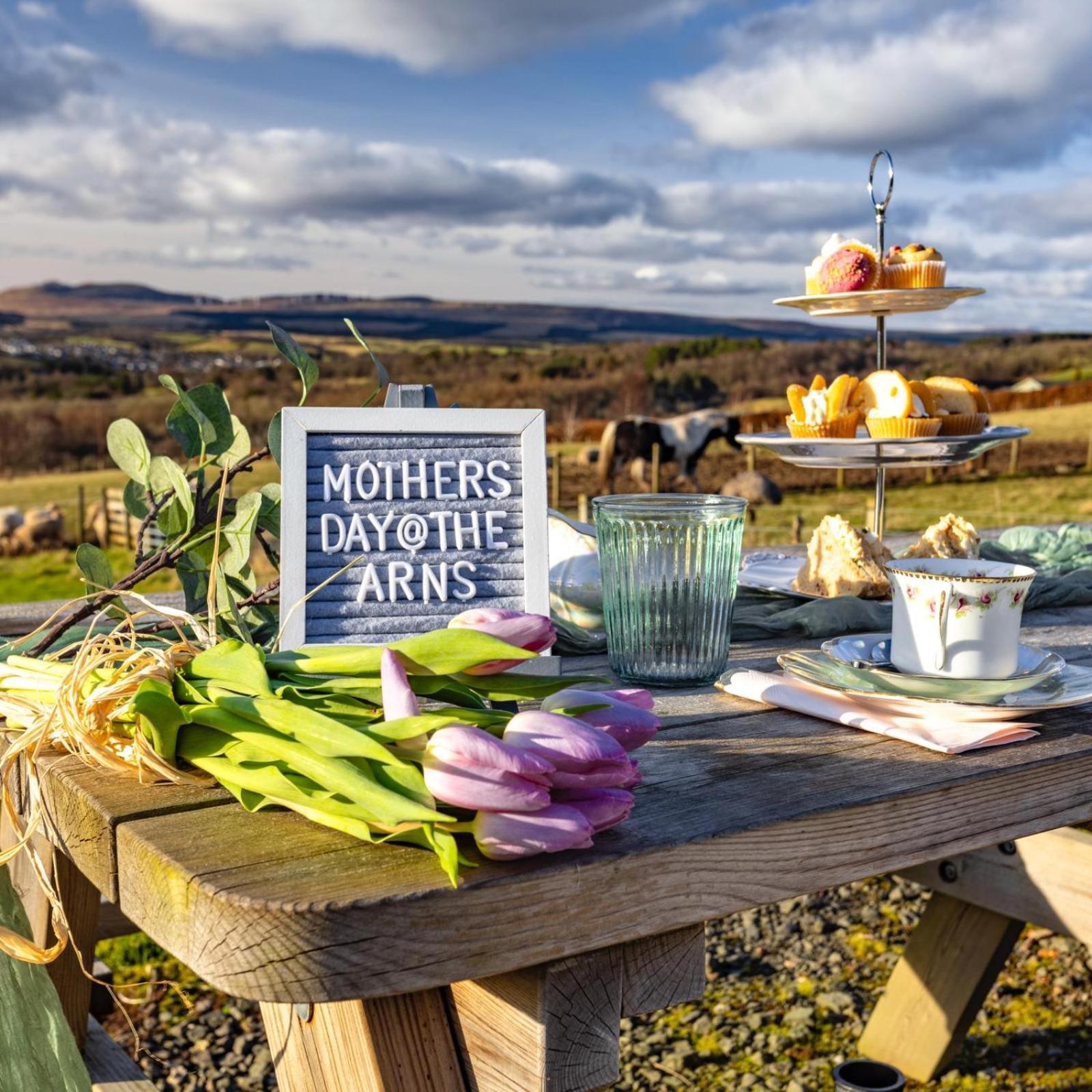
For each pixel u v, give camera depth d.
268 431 1.20
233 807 0.80
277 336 1.17
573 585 1.55
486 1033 0.79
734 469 20.42
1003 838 0.91
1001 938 2.07
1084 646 1.42
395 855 0.71
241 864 0.69
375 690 0.80
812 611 1.50
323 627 1.14
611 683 1.22
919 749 0.96
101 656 0.85
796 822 0.79
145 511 1.25
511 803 0.64
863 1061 1.67
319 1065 0.90
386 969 0.65
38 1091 1.07
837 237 2.05
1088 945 1.86
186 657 0.88
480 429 1.23
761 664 1.33
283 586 1.14
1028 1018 2.43
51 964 1.53
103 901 2.11
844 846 0.82
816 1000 2.53
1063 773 0.95
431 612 1.17
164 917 0.70
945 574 1.11
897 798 0.84
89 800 0.81
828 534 1.68
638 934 0.72
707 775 0.89
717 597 1.20
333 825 0.71
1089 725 1.04
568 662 1.36
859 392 1.92
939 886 2.09
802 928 2.92
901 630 1.10
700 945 0.79
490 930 0.67
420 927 0.65
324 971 0.63
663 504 1.19
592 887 0.70
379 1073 0.81
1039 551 2.10
